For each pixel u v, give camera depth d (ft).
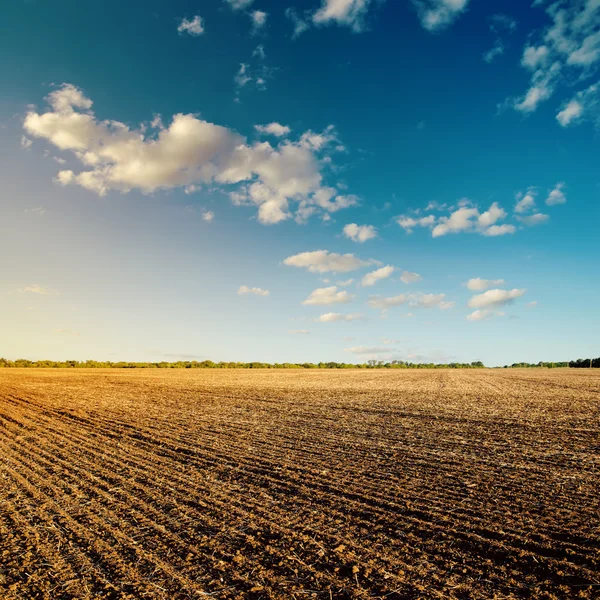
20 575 15.96
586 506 21.88
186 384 114.11
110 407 64.69
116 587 15.02
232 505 22.85
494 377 164.76
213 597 14.35
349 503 22.89
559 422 48.39
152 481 27.25
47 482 27.14
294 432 43.80
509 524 19.74
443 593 14.42
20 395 82.33
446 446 36.63
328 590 14.69
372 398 77.87
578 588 14.55
